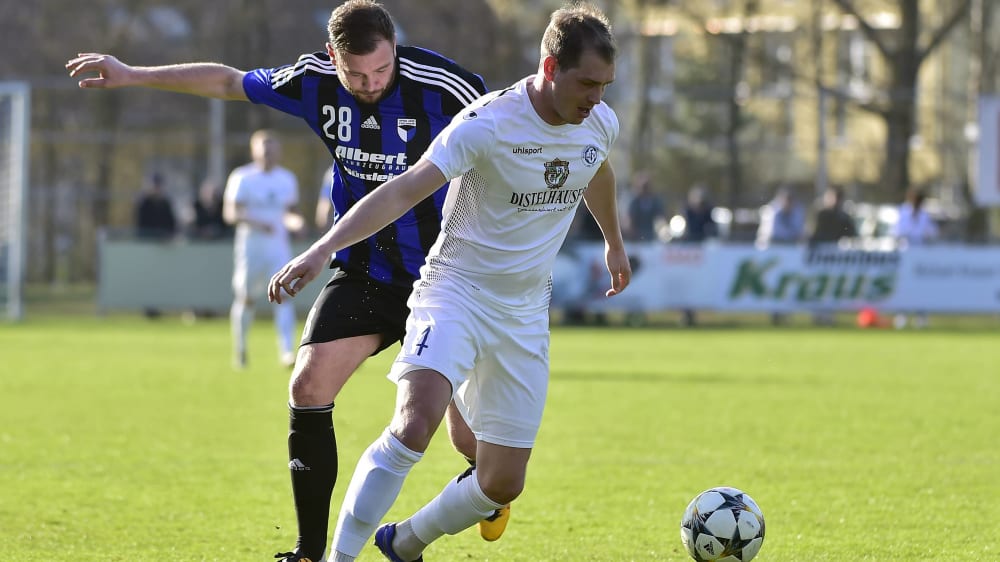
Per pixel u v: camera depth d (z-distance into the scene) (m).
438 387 15.94
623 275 18.67
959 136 106.31
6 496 23.36
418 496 23.80
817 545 19.67
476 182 16.16
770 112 111.31
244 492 23.91
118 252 78.81
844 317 84.31
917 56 103.44
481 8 118.00
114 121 112.81
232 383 43.44
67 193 100.94
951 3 112.00
